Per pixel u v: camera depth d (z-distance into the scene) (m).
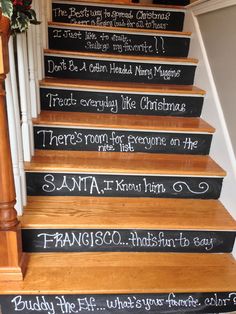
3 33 1.01
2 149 1.14
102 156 1.76
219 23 1.84
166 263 1.45
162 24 2.52
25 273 1.31
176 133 1.82
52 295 1.27
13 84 1.28
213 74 1.89
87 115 1.91
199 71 2.10
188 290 1.31
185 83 2.20
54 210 1.51
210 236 1.50
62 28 2.18
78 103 1.93
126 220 1.47
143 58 2.07
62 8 2.40
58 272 1.34
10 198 1.21
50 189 1.62
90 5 2.42
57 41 2.22
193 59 2.13
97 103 1.95
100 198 1.65
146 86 2.04
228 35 1.72
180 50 2.34
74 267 1.38
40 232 1.41
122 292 1.28
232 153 1.61
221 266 1.45
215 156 1.80
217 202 1.70
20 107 1.54
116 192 1.67
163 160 1.77
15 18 1.16
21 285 1.26
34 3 1.67
